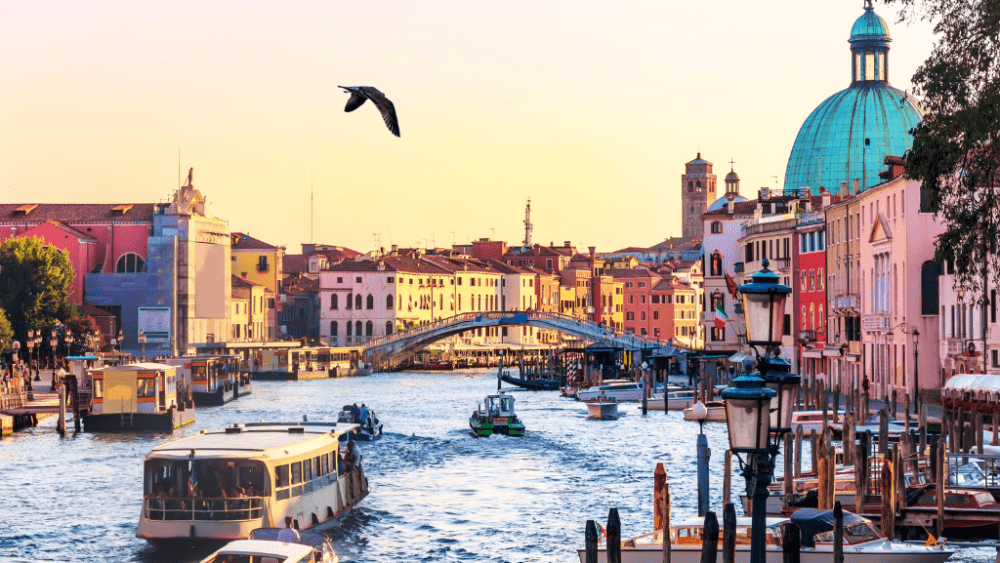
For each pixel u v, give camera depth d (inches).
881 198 4082.2
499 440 3444.9
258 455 1780.3
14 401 4074.8
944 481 1804.9
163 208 7278.5
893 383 3934.5
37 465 2817.4
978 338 3302.2
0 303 5880.9
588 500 2281.0
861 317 4328.3
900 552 1471.5
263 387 6579.7
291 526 1766.7
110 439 3412.9
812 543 1485.0
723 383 5595.5
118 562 1780.3
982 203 1726.1
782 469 2620.6
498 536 1951.3
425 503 2271.2
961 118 1640.0
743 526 1485.0
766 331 994.7
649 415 4407.0
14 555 1829.5
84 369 4325.8
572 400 5359.3
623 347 6722.4
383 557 1813.5
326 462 1990.7
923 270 3786.9
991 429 2664.9
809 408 3641.7
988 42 1656.0
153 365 3718.0
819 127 7436.0
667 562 1386.6
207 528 1743.4
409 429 3833.7
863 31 7436.0
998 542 1740.9
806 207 5620.1
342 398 5556.1
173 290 7190.0
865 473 1769.2
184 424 3821.4
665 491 1397.6
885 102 7347.4
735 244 6368.1
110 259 7313.0
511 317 7445.9
